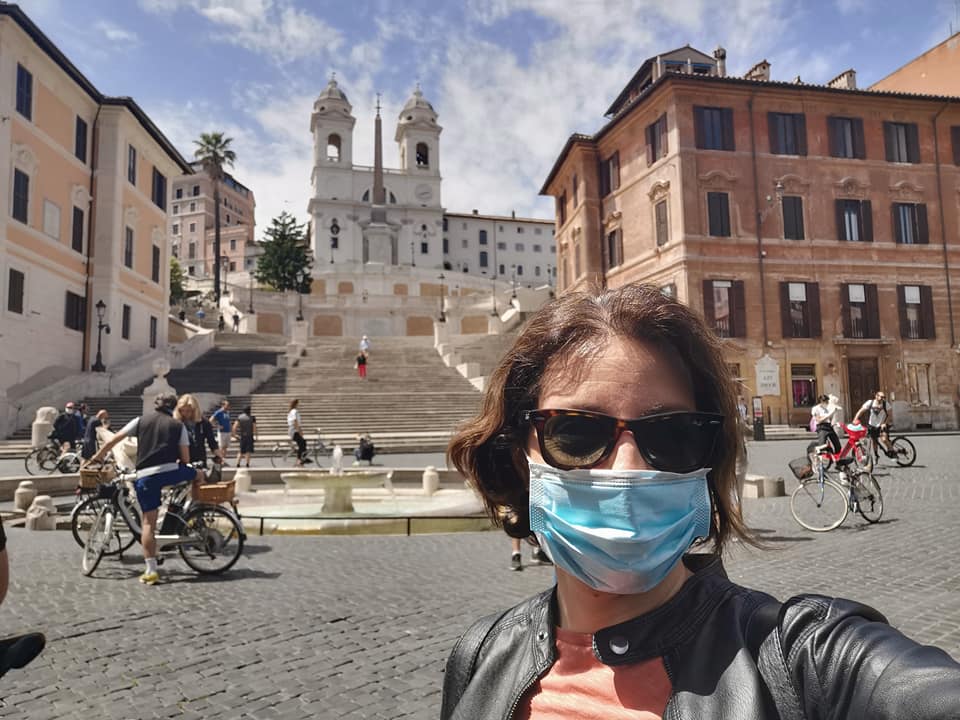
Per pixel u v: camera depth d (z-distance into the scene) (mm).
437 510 11367
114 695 4004
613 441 1018
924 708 684
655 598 1056
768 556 7332
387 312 62750
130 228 35031
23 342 26938
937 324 31812
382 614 5668
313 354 37938
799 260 30797
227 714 3740
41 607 5930
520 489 1275
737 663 886
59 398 26031
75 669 4422
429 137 107562
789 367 30109
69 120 30875
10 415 23844
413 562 7852
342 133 102875
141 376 30906
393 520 10242
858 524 9117
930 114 32844
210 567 7227
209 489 7254
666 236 31281
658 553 973
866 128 32250
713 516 1144
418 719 3664
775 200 30875
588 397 1046
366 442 19094
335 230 98688
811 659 828
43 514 10242
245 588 6594
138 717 3711
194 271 115750
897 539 8070
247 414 18406
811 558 7238
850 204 31703
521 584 6738
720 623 963
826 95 31766
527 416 1095
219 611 5777
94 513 7547
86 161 32344
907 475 14164
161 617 5602
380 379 32031
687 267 29703
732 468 1106
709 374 1087
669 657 956
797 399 30281
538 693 1068
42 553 8336
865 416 15844
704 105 30797
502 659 1149
